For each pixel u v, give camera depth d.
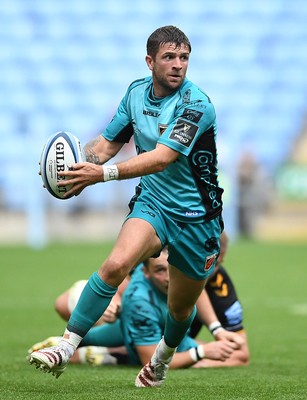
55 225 76.69
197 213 17.16
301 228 76.44
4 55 87.44
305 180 76.88
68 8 90.19
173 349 18.28
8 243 75.25
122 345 23.25
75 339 16.50
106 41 88.69
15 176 80.44
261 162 81.62
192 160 16.95
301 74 87.00
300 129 83.50
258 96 85.50
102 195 77.50
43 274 51.66
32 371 21.44
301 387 18.48
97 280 16.36
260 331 32.34
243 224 75.44
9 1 89.94
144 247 16.67
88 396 16.73
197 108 16.80
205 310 22.27
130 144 68.62
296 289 46.06
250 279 50.34
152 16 90.25
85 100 85.06
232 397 16.91
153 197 17.20
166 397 16.69
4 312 37.31
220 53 87.81
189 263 17.36
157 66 17.03
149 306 21.23
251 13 90.00
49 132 82.56
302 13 90.25
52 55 87.62
